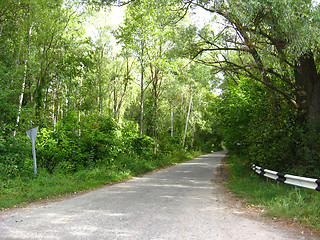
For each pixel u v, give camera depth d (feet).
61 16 64.59
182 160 100.12
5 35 53.93
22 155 36.76
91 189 32.12
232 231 15.25
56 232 14.53
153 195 27.58
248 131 51.01
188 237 13.94
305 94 35.22
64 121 49.57
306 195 24.43
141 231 14.85
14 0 46.93
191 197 26.78
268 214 19.53
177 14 42.93
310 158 32.14
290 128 37.55
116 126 54.19
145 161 64.54
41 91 66.74
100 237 13.71
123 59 105.50
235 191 30.55
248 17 27.73
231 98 59.93
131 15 67.72
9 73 39.52
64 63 75.05
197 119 155.12
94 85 98.68
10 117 37.78
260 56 35.09
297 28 26.25
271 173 34.19
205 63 44.86
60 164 40.52
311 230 15.79
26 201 23.85
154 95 91.15
